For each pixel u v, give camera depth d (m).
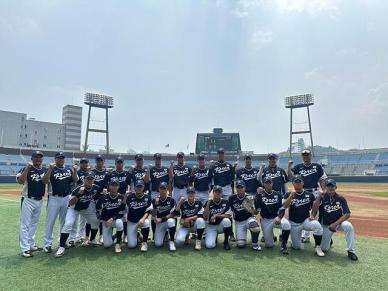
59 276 5.77
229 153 58.09
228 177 9.58
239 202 7.96
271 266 6.38
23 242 7.09
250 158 9.45
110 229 7.78
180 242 8.02
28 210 7.27
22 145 84.00
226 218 7.75
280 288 5.24
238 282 5.49
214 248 7.85
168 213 8.02
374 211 16.20
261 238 9.02
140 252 7.42
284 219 7.56
